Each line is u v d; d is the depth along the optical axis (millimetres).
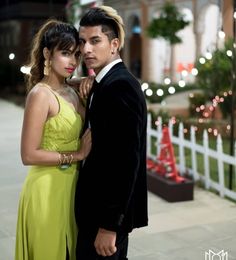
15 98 18969
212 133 9812
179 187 5699
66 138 2506
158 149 7449
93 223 2348
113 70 2328
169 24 14352
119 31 2371
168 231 4754
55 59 2473
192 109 10781
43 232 2564
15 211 5406
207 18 17609
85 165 2400
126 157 2188
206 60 9922
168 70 17438
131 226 2387
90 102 2436
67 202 2588
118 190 2205
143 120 2293
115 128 2201
